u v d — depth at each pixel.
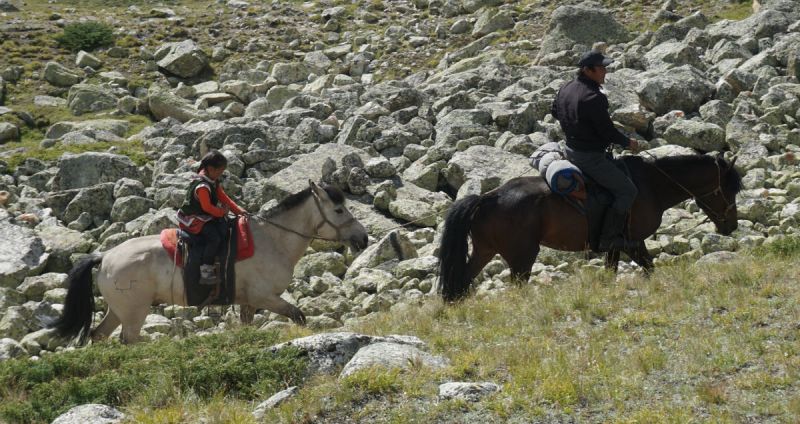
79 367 8.59
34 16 27.17
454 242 9.88
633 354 7.57
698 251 12.55
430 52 24.39
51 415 7.57
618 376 7.21
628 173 10.23
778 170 15.56
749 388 6.86
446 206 14.73
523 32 24.23
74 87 22.11
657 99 17.81
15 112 21.12
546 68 20.25
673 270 10.12
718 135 16.38
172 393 7.56
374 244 13.80
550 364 7.43
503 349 7.98
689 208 14.30
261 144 17.47
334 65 24.09
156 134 19.48
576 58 21.25
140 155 18.19
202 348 8.53
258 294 10.30
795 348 7.41
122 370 8.33
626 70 19.91
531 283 10.62
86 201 15.86
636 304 9.04
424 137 17.86
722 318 8.29
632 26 23.50
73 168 17.02
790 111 17.12
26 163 17.80
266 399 7.40
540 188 10.07
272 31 26.42
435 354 8.13
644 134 17.39
